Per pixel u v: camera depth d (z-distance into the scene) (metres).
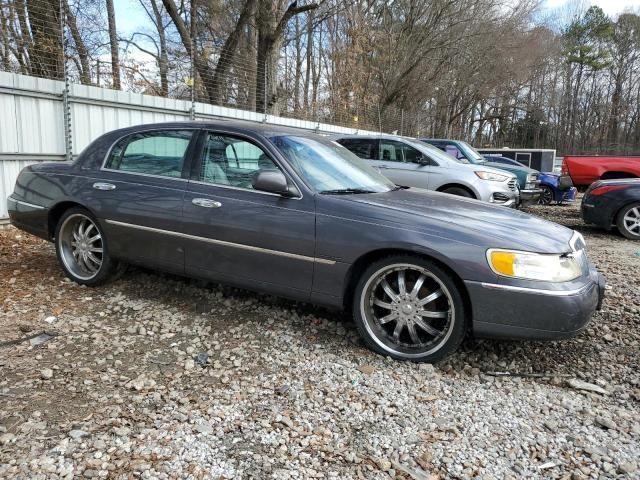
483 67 36.06
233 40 17.17
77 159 4.61
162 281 4.66
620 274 5.76
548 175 14.36
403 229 3.22
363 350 3.44
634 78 52.16
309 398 2.79
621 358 3.51
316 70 28.52
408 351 3.30
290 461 2.24
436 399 2.85
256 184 3.53
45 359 3.12
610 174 12.34
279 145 3.76
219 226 3.73
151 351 3.31
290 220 3.49
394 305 3.33
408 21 28.75
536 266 2.99
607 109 52.88
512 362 3.38
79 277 4.55
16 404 2.59
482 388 3.01
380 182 4.23
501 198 8.54
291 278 3.55
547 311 2.95
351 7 24.75
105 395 2.72
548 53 44.38
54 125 7.65
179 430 2.44
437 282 3.18
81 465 2.15
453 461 2.29
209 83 15.64
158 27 21.56
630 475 2.23
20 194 4.83
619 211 8.42
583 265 3.30
